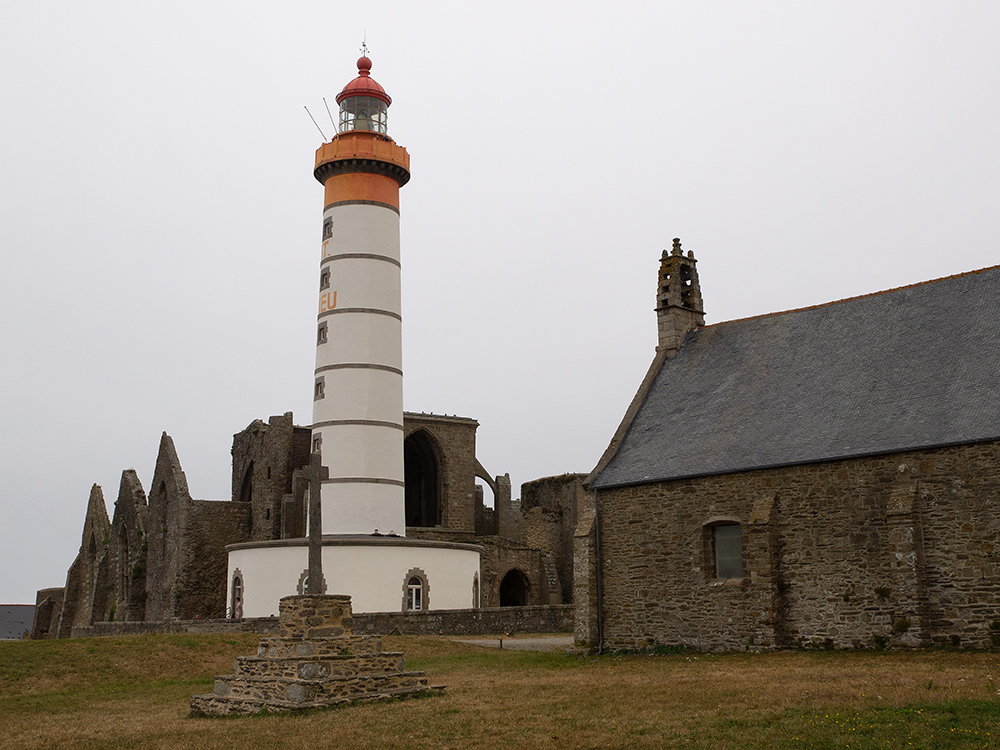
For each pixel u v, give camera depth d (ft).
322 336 158.61
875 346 95.45
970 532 77.87
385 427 155.53
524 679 72.84
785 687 59.06
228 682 65.05
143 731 55.11
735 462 92.79
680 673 72.64
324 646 63.31
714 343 111.75
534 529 193.67
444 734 49.78
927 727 45.06
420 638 112.57
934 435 81.20
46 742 53.06
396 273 162.20
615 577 100.17
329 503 152.56
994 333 87.10
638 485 99.71
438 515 197.88
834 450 86.38
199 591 181.68
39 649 91.04
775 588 87.56
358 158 160.04
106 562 210.59
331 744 48.26
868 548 83.30
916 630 78.79
